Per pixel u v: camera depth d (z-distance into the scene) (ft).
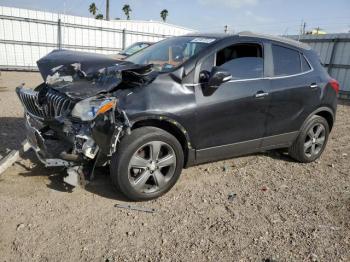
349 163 17.92
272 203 12.77
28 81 45.80
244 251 9.81
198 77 12.78
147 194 12.10
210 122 13.00
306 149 17.01
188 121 12.40
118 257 9.23
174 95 12.16
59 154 11.43
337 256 9.81
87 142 11.00
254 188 13.96
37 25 61.36
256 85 14.17
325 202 13.14
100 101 10.91
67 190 12.54
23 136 18.44
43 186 12.70
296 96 15.53
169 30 79.61
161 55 14.60
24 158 14.93
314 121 16.70
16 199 11.69
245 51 14.37
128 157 11.39
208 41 13.99
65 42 65.05
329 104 17.11
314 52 17.17
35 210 11.14
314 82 16.28
